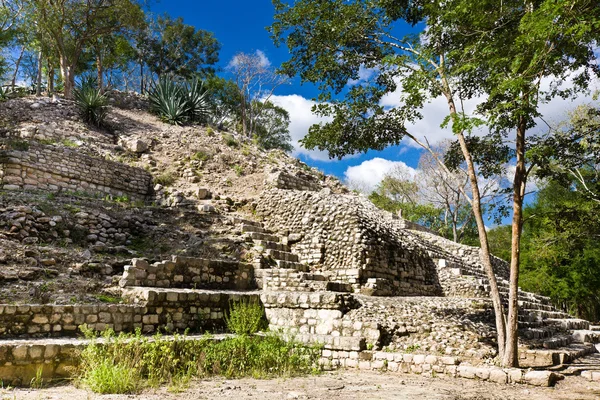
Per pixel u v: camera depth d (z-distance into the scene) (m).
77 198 15.76
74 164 17.44
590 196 13.16
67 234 12.90
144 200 19.34
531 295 20.48
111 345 7.44
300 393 6.79
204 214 17.02
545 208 24.48
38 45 30.39
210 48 50.84
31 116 23.61
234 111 47.44
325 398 6.50
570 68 10.44
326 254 15.41
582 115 16.45
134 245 14.02
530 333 11.91
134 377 7.04
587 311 31.83
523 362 10.25
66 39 31.42
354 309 11.16
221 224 16.75
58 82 39.16
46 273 10.27
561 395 7.36
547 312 17.36
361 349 9.98
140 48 47.84
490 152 12.65
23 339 7.52
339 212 15.67
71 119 24.78
